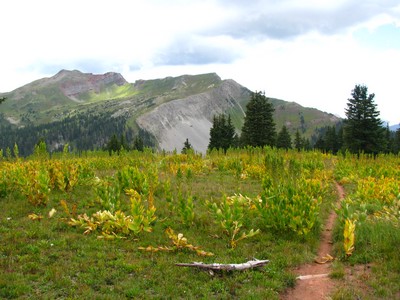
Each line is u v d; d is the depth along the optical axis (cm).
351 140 4669
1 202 1176
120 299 603
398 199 1189
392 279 690
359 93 4616
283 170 1295
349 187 1745
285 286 685
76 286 636
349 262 786
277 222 964
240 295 639
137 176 1391
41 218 1012
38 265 707
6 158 1997
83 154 2838
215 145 5822
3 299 586
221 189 1523
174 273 707
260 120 4903
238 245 877
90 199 1244
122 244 852
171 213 1126
